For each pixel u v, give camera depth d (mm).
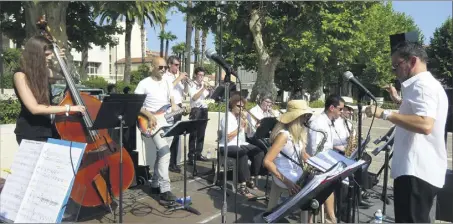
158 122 4488
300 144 3598
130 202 4523
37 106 3123
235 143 5098
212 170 6152
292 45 11883
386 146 4496
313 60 14008
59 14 5773
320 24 12047
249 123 5812
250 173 5305
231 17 10922
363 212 4645
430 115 2621
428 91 2660
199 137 6863
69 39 11539
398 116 2738
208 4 10453
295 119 3521
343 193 3918
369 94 3191
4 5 9078
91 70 33719
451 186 3828
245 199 4949
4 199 2990
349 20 12758
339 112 4434
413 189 2770
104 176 3686
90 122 3596
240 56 17844
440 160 2811
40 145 3012
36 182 2893
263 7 11641
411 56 2766
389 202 5055
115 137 4426
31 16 5688
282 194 3604
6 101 5461
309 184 2727
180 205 4445
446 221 3891
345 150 4590
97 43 12875
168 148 4539
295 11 11711
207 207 4574
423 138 2773
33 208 2826
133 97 3354
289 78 20984
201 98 6637
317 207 2725
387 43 24141
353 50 13734
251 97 12820
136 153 5113
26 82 3152
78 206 3623
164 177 4516
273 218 2688
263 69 12562
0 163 4820
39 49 3197
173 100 5457
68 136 3520
